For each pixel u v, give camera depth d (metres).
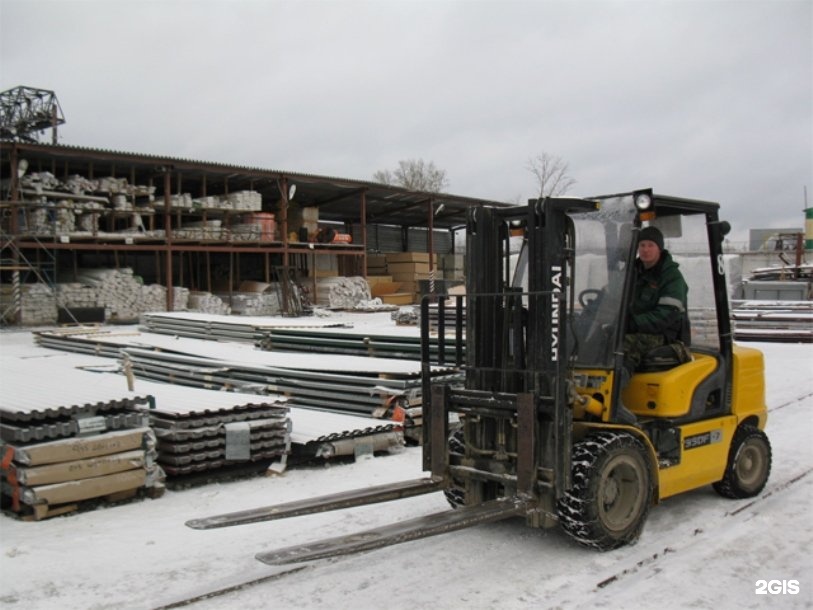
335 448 7.72
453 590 4.53
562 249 4.95
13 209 23.20
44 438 6.03
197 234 27.98
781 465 7.59
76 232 24.52
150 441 6.47
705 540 5.42
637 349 5.67
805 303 24.11
